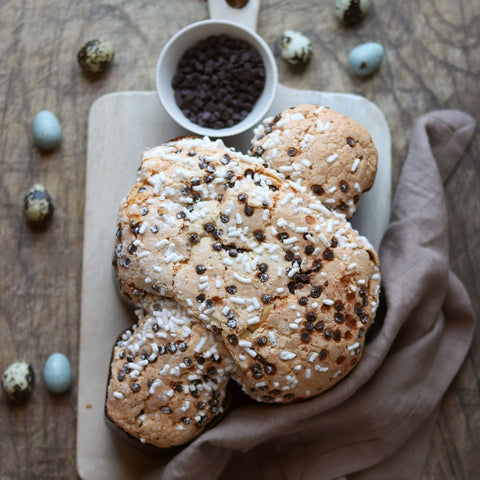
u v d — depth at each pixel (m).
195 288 0.66
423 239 0.75
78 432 0.75
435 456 0.78
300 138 0.70
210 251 0.67
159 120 0.78
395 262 0.75
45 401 0.78
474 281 0.80
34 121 0.79
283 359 0.67
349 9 0.80
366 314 0.69
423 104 0.81
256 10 0.79
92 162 0.78
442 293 0.75
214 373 0.68
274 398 0.69
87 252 0.77
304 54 0.79
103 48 0.79
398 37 0.82
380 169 0.78
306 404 0.70
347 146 0.71
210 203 0.67
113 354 0.70
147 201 0.67
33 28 0.81
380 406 0.74
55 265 0.79
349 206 0.71
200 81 0.76
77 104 0.81
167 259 0.66
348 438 0.75
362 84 0.81
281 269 0.67
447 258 0.76
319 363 0.67
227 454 0.72
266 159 0.70
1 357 0.78
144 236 0.67
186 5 0.81
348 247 0.68
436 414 0.78
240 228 0.67
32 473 0.77
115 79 0.81
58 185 0.80
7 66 0.81
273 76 0.75
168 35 0.81
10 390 0.76
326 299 0.67
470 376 0.79
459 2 0.82
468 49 0.82
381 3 0.82
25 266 0.79
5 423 0.78
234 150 0.73
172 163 0.68
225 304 0.66
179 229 0.67
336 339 0.67
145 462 0.75
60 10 0.81
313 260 0.67
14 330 0.78
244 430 0.70
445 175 0.80
